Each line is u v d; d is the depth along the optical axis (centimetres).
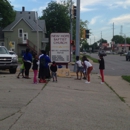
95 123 779
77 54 2275
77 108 958
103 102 1096
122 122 805
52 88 1370
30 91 1250
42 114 850
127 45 15775
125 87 1541
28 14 7206
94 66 3512
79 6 2267
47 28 8838
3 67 2050
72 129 713
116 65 3844
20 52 6688
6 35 6644
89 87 1482
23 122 758
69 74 1945
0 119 780
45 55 1595
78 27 2270
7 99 1052
